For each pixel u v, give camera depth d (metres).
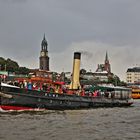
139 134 36.97
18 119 48.25
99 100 74.81
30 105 59.78
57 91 67.31
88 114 59.00
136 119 52.06
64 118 51.28
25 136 34.38
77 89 76.12
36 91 60.38
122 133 37.59
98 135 36.06
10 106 57.50
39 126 41.66
